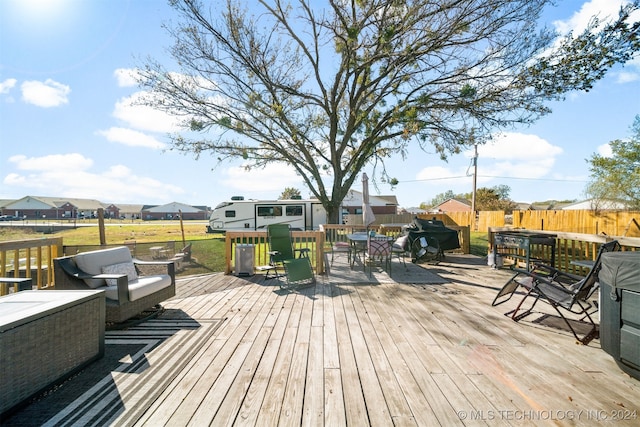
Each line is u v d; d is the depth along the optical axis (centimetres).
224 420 189
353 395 215
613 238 517
